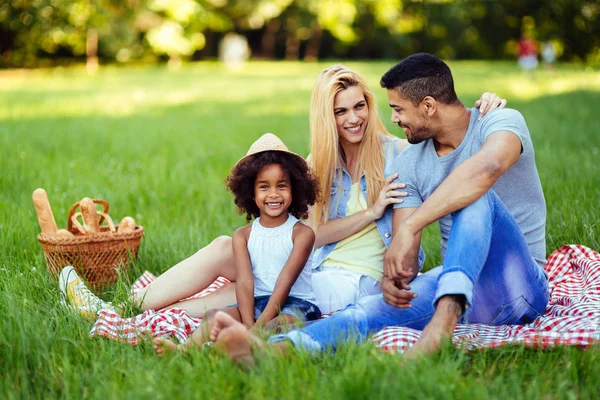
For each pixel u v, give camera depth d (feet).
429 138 11.09
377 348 9.27
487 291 10.64
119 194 21.74
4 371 9.43
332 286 11.77
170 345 9.59
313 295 11.82
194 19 115.55
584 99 47.01
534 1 126.52
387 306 10.12
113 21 106.83
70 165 26.37
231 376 8.67
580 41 126.21
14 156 27.96
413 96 10.73
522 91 55.62
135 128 39.60
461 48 134.00
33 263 14.83
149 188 22.61
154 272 15.06
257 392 8.19
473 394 8.10
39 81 80.74
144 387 8.50
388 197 11.57
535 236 11.50
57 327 10.75
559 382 8.55
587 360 9.01
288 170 11.64
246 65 121.49
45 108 49.88
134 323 11.08
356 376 8.32
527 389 8.50
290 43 141.49
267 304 11.18
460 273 9.17
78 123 41.24
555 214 16.81
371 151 12.23
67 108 50.24
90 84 76.48
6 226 16.69
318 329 9.59
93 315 11.68
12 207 18.84
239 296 11.33
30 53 111.14
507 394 8.27
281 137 36.27
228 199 21.45
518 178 11.16
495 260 10.39
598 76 71.92
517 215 11.36
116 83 78.28
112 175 24.75
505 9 128.57
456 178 9.81
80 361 9.90
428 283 10.42
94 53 106.52
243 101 57.77
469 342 9.70
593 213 16.31
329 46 141.79
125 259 14.01
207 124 42.27
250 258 11.76
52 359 9.64
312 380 8.51
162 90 69.05
